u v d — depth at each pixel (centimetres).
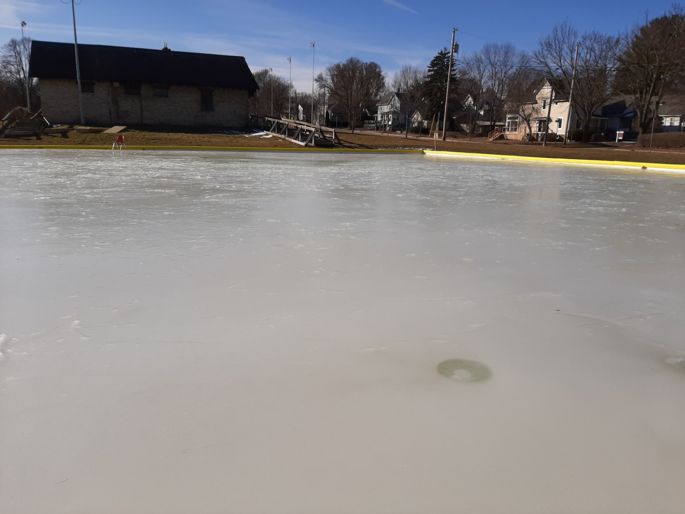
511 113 5362
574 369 254
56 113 3089
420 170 1549
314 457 182
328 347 272
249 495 164
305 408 214
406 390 230
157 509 158
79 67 2994
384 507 159
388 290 369
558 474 176
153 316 310
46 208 693
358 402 219
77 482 169
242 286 370
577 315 328
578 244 541
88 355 259
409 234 570
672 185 1252
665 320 323
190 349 267
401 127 7912
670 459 185
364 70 8388
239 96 3394
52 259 434
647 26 3903
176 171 1291
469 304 344
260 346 272
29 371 241
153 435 194
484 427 203
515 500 163
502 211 762
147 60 3253
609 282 403
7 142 2175
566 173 1591
